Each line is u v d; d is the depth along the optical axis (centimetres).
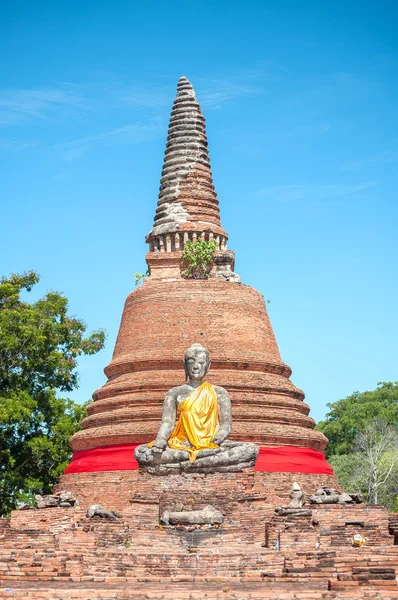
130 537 4019
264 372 5619
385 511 4172
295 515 4069
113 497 5053
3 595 2859
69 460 6900
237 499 4444
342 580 2911
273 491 5031
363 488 8700
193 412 4684
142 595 2845
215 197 6406
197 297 5738
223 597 2792
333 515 4172
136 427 5231
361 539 3550
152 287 5841
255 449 4569
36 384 7094
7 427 6662
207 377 5419
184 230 6131
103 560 3638
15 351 6862
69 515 4341
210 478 4522
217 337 5631
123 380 5562
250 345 5691
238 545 3975
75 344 7412
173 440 4666
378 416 10200
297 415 5459
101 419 5425
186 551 3856
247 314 5778
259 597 2773
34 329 6831
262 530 4147
